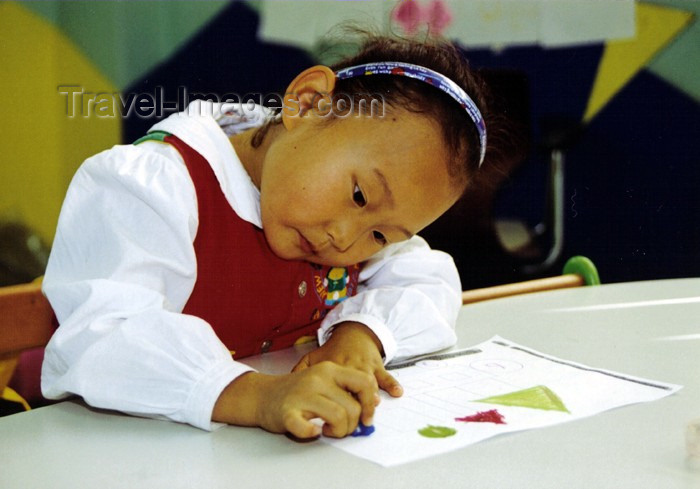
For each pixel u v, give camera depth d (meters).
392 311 0.76
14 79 1.44
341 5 1.59
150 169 0.72
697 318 0.86
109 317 0.62
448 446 0.50
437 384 0.64
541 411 0.56
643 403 0.58
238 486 0.44
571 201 1.89
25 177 1.46
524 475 0.45
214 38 1.57
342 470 0.46
